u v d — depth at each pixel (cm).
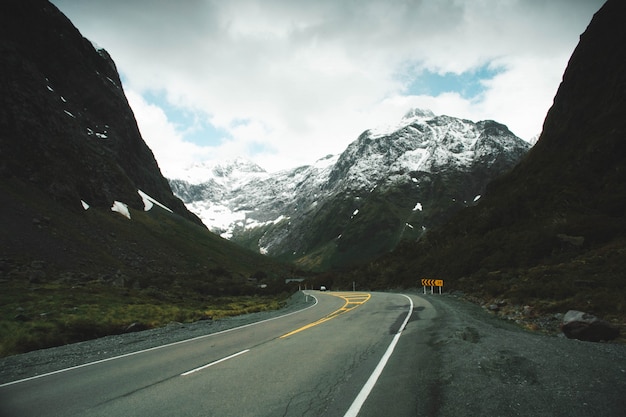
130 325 1841
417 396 595
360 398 595
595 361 775
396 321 1636
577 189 3728
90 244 7475
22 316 1842
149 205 15162
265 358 938
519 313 1625
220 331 1547
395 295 3588
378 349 1013
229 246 16800
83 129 14150
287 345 1120
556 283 1862
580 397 561
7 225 5953
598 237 2678
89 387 729
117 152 15512
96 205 11000
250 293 7575
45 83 12812
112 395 667
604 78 5619
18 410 600
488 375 698
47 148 10194
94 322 1784
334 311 2231
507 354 864
